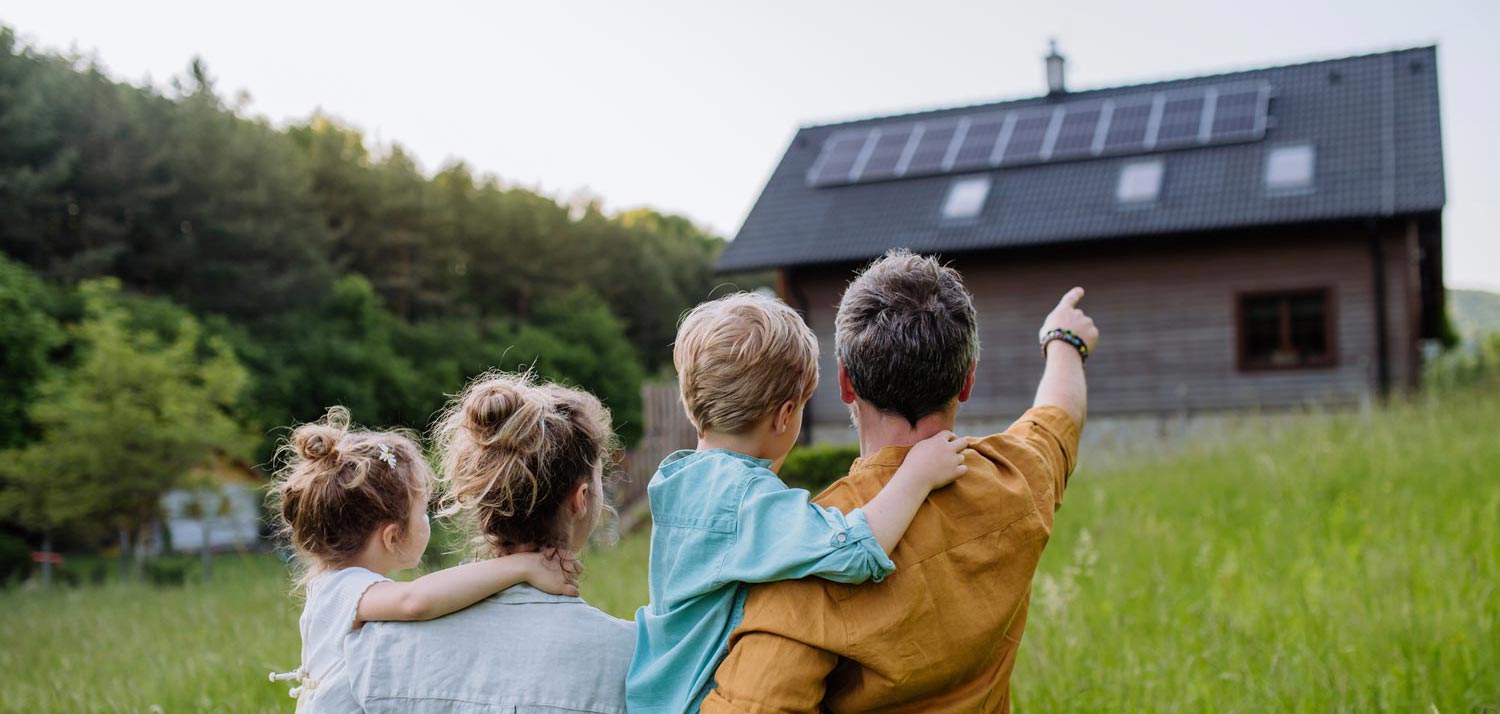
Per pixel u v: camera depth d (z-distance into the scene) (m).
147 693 4.44
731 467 1.80
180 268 38.69
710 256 90.50
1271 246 16.98
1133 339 17.58
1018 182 19.11
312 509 2.25
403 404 41.12
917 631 1.67
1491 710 2.89
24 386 18.62
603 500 2.27
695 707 1.74
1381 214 15.80
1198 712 3.13
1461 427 8.96
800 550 1.63
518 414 2.07
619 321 72.50
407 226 58.06
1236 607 4.19
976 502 1.76
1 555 16.09
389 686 2.03
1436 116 17.38
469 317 58.12
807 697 1.63
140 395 17.28
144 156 38.75
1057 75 21.83
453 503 2.12
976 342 1.86
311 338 39.19
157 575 13.21
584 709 2.01
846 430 18.56
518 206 68.50
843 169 20.75
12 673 5.88
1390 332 16.28
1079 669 3.51
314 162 56.06
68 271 34.03
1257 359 17.12
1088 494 8.36
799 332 1.89
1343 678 3.10
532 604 2.08
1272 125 18.47
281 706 3.93
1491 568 4.30
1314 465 7.67
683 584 1.76
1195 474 8.62
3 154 34.59
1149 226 17.06
